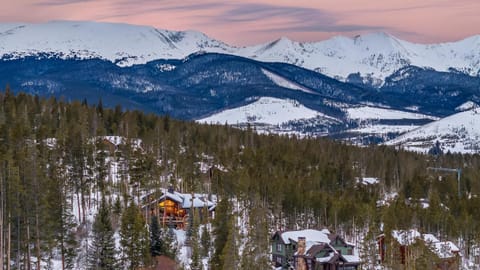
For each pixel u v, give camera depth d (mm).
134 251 112188
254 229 132375
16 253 103250
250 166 190000
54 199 108625
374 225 148750
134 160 162625
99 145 155750
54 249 120750
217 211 133750
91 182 150250
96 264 108625
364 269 139125
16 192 102312
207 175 188500
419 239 139000
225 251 115812
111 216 137250
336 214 164375
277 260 146125
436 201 178750
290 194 166875
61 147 149375
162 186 175000
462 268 149375
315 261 138250
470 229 164750
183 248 136500
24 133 147625
